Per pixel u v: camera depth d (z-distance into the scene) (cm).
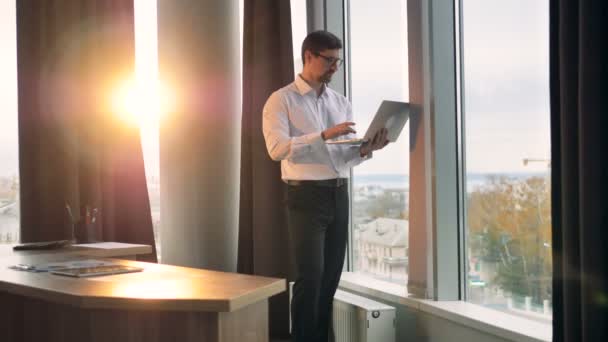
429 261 320
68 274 210
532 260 266
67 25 391
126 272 216
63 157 391
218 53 426
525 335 246
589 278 188
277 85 408
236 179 436
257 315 195
